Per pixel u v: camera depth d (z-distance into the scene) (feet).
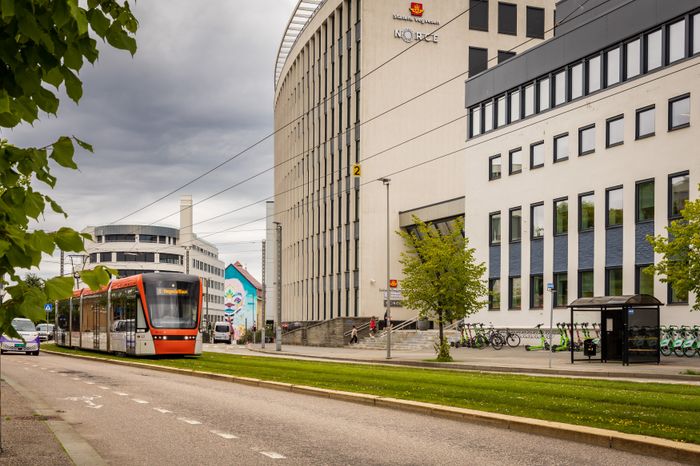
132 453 32.78
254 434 38.58
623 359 96.99
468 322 160.56
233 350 184.75
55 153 12.93
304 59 250.37
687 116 113.09
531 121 144.87
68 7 11.46
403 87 198.18
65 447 33.88
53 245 12.28
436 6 200.85
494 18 203.62
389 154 197.06
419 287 113.91
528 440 36.60
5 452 32.04
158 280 119.44
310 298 239.09
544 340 138.00
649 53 120.26
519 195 147.64
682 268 83.20
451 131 200.64
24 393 61.26
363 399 54.60
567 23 149.79
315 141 235.20
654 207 117.91
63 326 172.86
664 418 41.65
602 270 127.54
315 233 233.76
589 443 35.53
